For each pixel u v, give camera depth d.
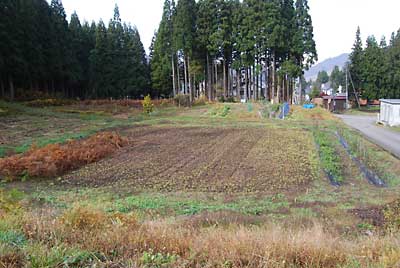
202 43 45.00
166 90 54.66
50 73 41.53
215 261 3.47
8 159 12.10
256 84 48.31
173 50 45.22
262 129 23.91
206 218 6.67
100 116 31.09
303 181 11.23
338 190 10.11
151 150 16.52
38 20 40.19
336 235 5.38
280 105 35.84
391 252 3.86
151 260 3.41
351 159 14.32
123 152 16.00
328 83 112.44
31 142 17.27
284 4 42.22
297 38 41.81
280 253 3.70
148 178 11.56
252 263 3.44
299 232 4.70
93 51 51.38
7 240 3.52
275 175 11.95
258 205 8.33
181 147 17.33
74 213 4.83
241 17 43.59
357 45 59.28
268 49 42.75
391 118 27.77
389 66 57.22
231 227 5.56
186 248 3.84
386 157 14.53
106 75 51.59
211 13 44.44
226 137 20.47
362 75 57.91
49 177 11.60
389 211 6.82
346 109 55.44
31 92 39.00
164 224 5.25
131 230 4.37
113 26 53.66
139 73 55.56
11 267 2.99
